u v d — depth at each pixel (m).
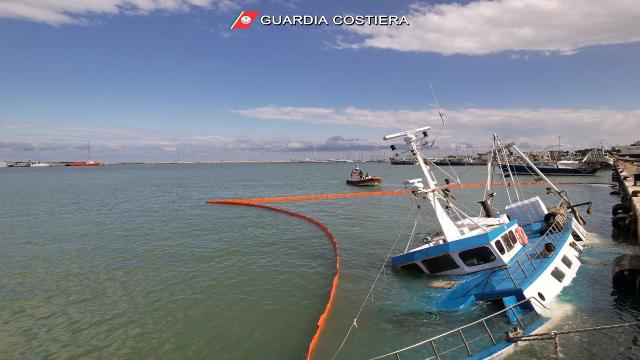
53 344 16.23
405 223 41.72
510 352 13.18
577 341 13.95
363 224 41.50
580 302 16.97
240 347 15.66
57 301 20.75
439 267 21.25
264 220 45.81
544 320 15.16
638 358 13.03
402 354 14.30
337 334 16.23
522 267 18.36
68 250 32.00
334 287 21.12
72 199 73.25
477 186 88.88
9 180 149.50
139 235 37.59
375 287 21.28
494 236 19.64
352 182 98.12
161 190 93.75
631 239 29.69
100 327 17.62
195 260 28.00
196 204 63.09
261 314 18.59
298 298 20.47
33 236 38.19
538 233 25.58
